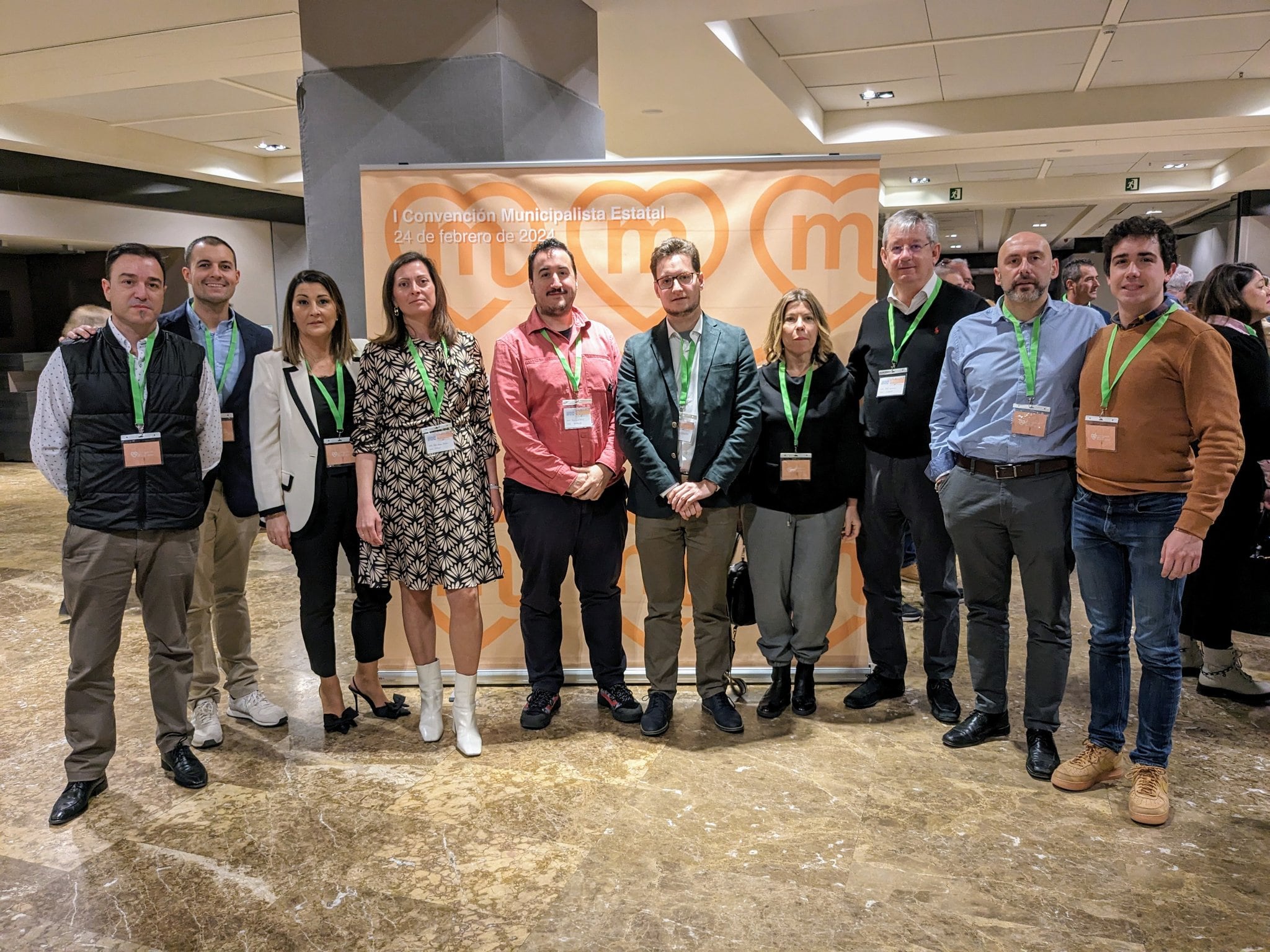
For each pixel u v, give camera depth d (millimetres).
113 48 5516
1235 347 3027
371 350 2932
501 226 3348
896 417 3043
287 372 2949
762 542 3143
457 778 2785
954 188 12086
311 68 3740
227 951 1976
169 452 2625
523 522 3043
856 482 3146
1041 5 5625
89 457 2531
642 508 2994
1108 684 2635
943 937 1977
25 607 4836
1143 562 2451
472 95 3561
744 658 3598
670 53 5613
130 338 2594
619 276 3357
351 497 3027
